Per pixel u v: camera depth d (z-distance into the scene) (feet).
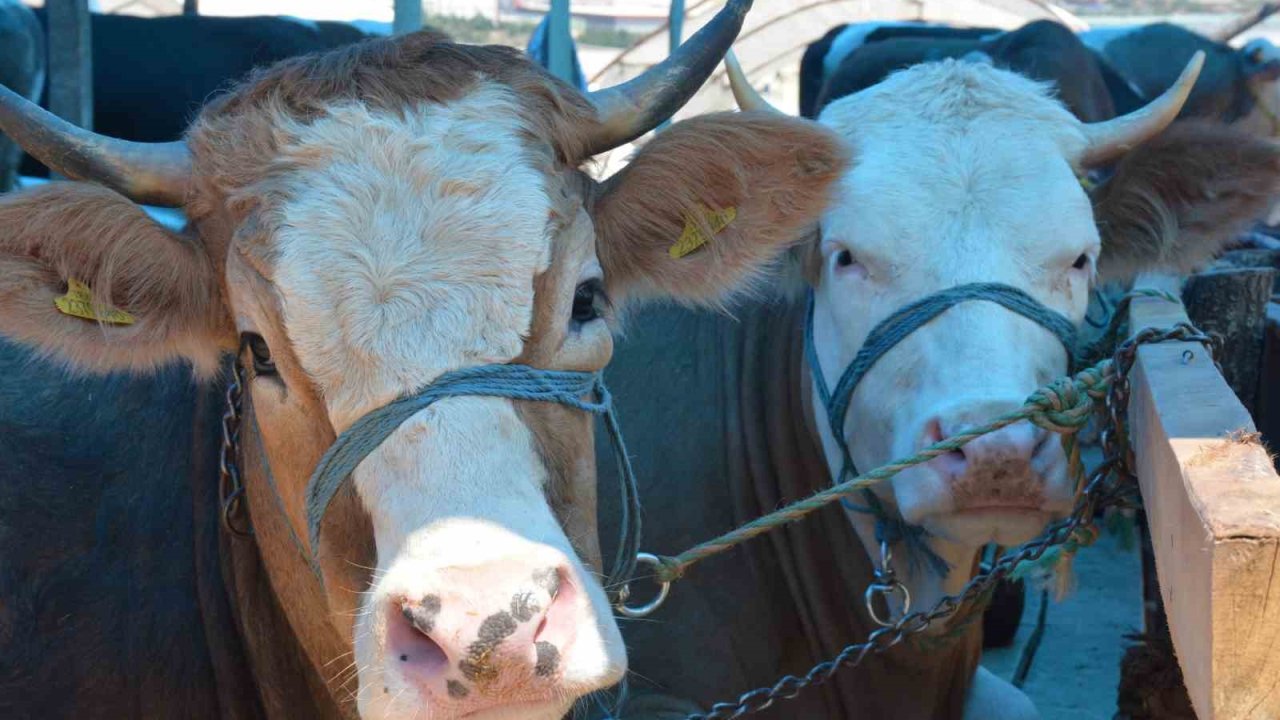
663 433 13.07
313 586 9.49
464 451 7.52
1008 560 9.81
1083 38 31.48
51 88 20.75
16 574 10.14
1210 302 14.01
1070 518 9.53
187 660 10.42
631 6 58.49
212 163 8.63
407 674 7.01
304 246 7.91
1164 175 11.98
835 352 11.91
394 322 7.76
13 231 8.40
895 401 11.20
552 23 23.45
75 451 10.53
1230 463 6.14
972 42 22.82
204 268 8.91
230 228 8.60
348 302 7.79
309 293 7.84
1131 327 10.71
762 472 12.94
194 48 25.43
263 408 8.40
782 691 10.80
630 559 9.77
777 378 12.98
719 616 12.79
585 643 7.17
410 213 8.01
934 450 9.12
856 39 29.43
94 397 10.76
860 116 12.02
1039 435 10.18
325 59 8.83
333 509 7.80
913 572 12.18
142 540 10.44
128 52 25.03
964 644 12.76
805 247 12.14
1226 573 5.24
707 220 9.68
